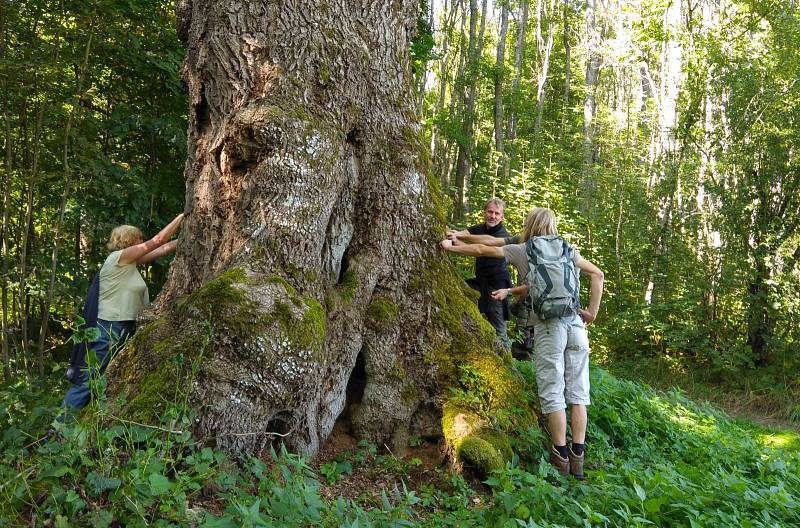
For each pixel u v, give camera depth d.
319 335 3.38
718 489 3.54
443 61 26.66
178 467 2.88
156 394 2.99
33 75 6.36
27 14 6.70
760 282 9.84
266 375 3.17
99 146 7.79
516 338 7.10
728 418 7.39
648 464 4.30
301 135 3.69
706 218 11.01
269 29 3.85
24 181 7.07
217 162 3.83
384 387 4.09
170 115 8.12
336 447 3.99
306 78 3.89
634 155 17.17
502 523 2.88
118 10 7.02
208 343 3.11
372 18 4.33
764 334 9.86
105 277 4.28
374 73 4.28
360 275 4.12
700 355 10.52
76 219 7.39
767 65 10.23
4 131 6.90
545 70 23.38
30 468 2.42
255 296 3.24
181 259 4.05
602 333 11.59
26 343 6.96
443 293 4.36
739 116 10.24
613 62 17.02
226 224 3.77
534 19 29.52
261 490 2.79
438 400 4.17
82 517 2.27
